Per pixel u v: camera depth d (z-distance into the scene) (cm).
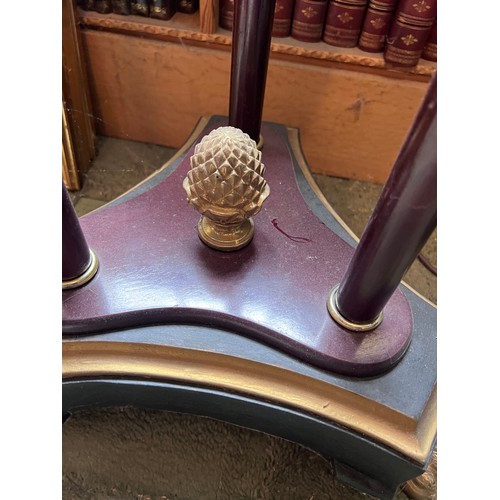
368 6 85
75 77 95
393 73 92
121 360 63
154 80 102
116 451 73
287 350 62
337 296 63
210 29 91
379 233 48
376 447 60
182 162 83
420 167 41
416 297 69
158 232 71
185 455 73
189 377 62
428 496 73
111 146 115
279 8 87
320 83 96
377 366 60
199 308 63
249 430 75
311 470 73
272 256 70
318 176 114
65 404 67
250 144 63
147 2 91
